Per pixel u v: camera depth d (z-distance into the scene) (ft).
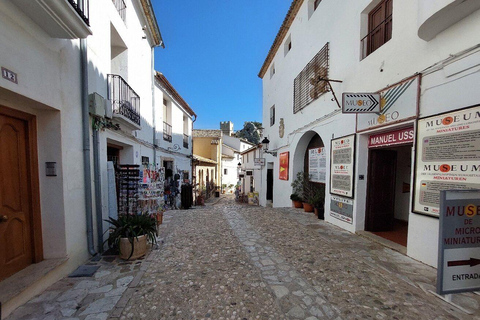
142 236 11.75
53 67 9.18
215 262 11.03
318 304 7.59
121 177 15.31
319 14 20.58
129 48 19.36
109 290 8.50
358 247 12.81
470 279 7.45
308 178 25.38
